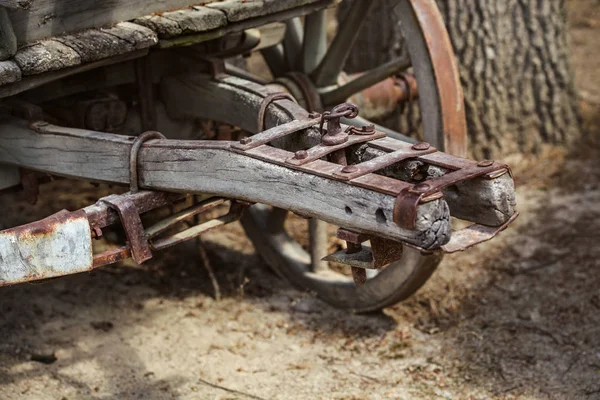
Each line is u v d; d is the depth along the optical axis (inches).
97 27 153.3
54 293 210.4
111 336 195.0
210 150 133.5
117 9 155.3
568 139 281.6
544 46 274.1
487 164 113.7
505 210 113.0
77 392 176.4
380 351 191.2
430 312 204.8
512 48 271.6
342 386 179.3
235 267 225.9
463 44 266.8
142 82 176.4
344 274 219.1
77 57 143.3
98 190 263.6
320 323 202.4
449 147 173.9
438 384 179.2
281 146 143.3
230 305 208.8
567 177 265.1
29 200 169.3
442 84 172.6
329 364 187.0
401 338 195.5
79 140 151.5
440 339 194.5
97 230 135.7
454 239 110.5
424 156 117.6
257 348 192.5
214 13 161.6
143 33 152.0
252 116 161.8
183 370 184.1
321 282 207.9
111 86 178.4
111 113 170.6
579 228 237.8
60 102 171.5
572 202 251.6
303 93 192.7
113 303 207.8
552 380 179.0
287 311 207.0
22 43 143.3
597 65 360.5
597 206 248.5
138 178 144.4
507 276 217.6
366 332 198.2
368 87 193.3
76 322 199.6
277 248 216.4
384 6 262.1
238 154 129.3
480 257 226.5
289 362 187.5
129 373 182.7
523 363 184.7
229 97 167.2
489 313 203.2
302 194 119.1
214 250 233.8
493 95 271.3
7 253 123.5
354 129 128.3
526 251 228.4
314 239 209.0
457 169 113.9
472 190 113.9
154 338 194.5
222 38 182.2
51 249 127.0
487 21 266.1
